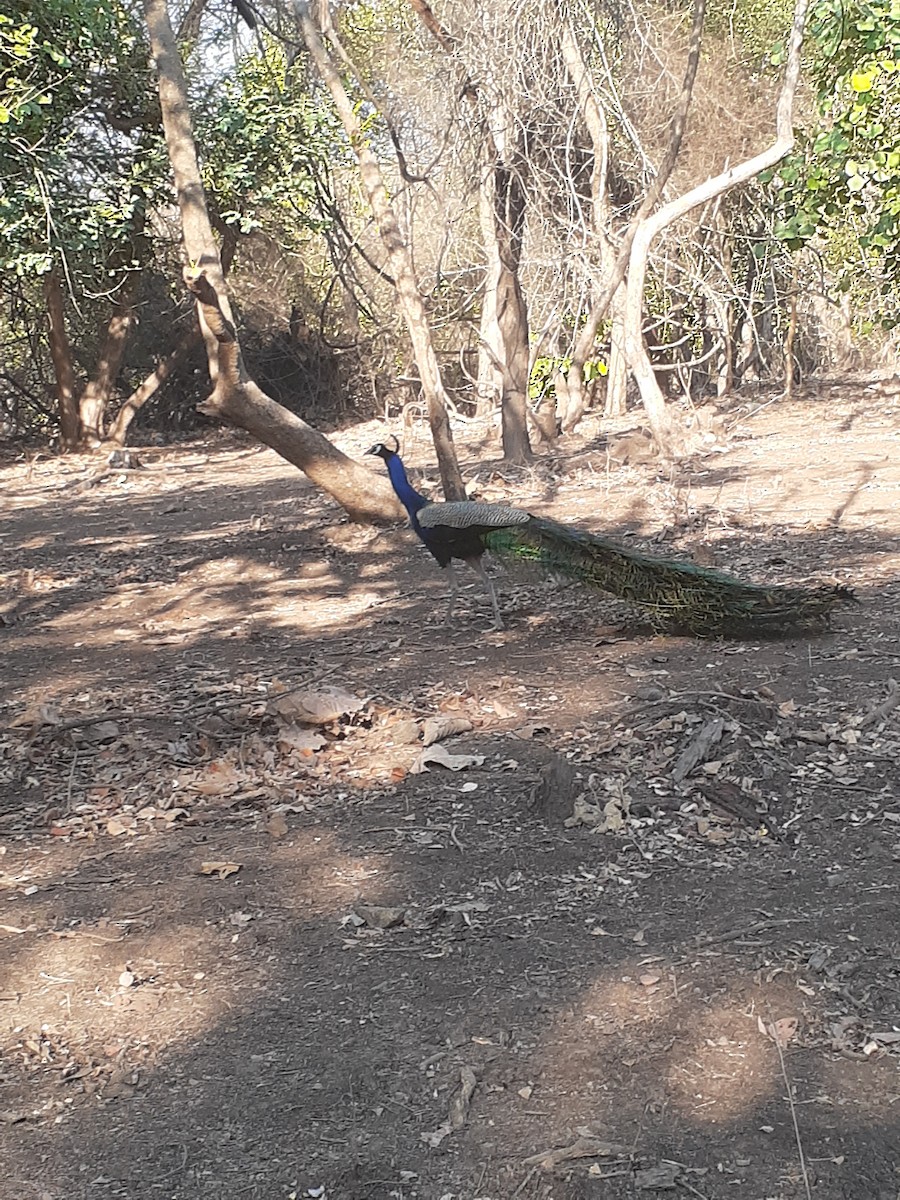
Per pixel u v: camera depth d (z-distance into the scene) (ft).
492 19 49.03
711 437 54.24
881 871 14.49
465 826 16.55
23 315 74.54
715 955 12.97
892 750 17.67
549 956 13.25
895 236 42.91
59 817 17.93
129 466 63.82
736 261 78.84
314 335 82.53
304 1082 11.53
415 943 13.75
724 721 18.42
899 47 37.01
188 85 65.51
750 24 65.51
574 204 57.26
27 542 42.98
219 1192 10.26
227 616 30.09
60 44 55.83
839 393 72.64
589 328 57.36
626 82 61.57
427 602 29.73
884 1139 10.20
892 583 27.35
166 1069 11.89
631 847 15.58
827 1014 11.86
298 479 55.42
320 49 37.76
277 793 18.16
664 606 24.11
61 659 26.96
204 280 33.68
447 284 70.59
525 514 25.26
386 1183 10.21
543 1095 11.07
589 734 19.29
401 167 40.83
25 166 56.85
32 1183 10.50
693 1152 10.22
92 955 13.96
